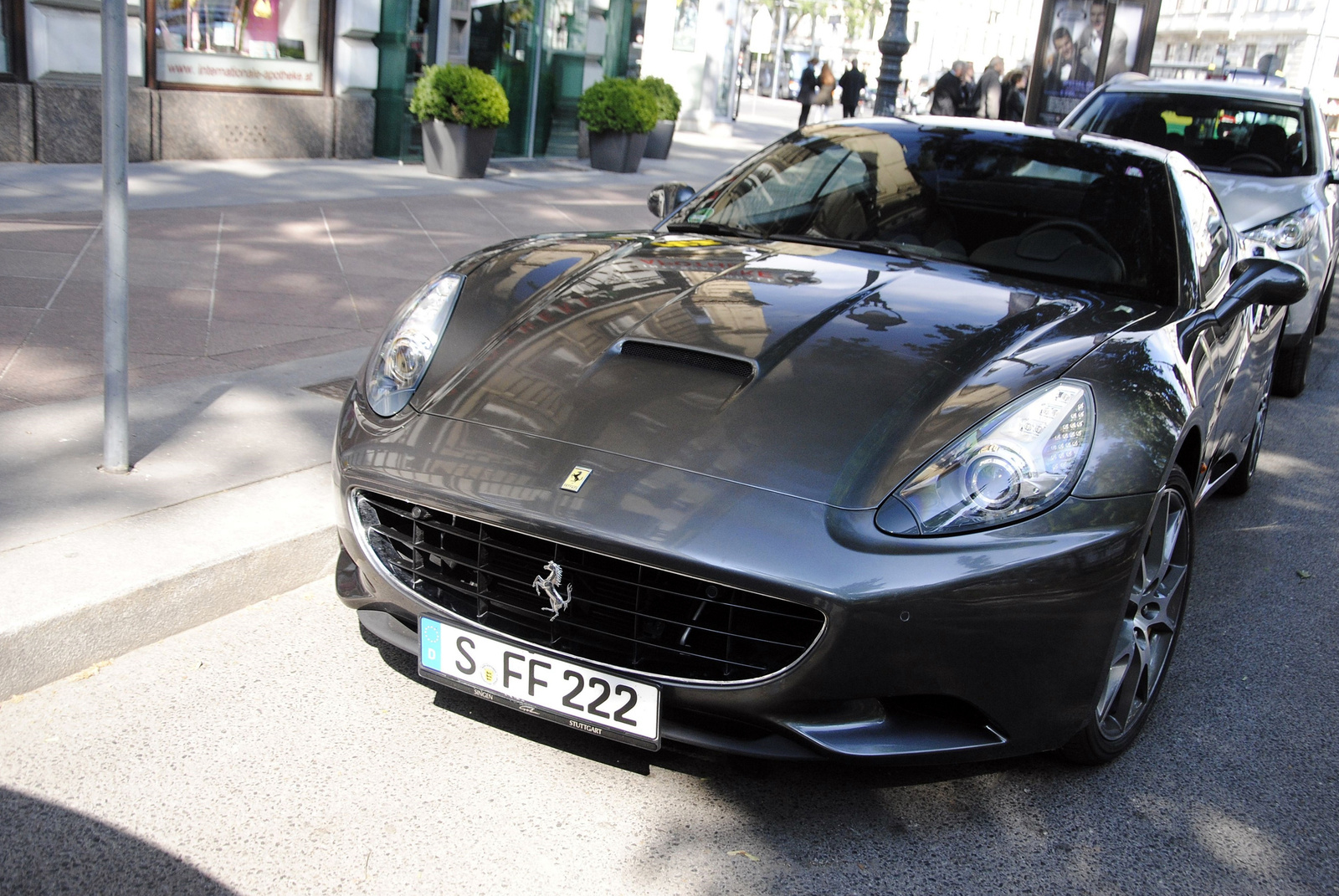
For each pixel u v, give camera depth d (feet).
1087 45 44.11
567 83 49.11
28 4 28.96
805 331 8.70
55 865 6.61
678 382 8.12
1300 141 22.36
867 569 6.85
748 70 209.15
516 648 7.53
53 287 17.89
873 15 231.71
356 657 9.28
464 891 6.73
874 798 8.01
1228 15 202.18
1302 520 14.80
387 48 38.63
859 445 7.53
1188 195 11.45
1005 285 9.96
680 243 10.98
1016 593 7.02
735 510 7.08
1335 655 10.95
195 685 8.64
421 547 7.91
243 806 7.30
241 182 30.78
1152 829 7.94
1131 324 9.20
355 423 8.45
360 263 22.39
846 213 11.43
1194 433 9.05
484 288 9.55
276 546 10.02
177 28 33.01
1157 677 9.02
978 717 7.43
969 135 12.15
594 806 7.64
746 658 7.21
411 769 7.86
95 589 8.76
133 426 12.24
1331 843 7.97
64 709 8.19
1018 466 7.30
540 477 7.44
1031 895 7.16
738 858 7.26
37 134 29.63
